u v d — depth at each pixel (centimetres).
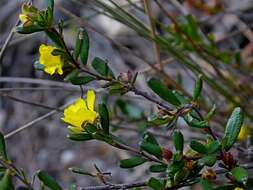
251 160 38
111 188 32
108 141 31
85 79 33
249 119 48
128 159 32
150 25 44
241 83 52
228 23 63
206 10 56
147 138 32
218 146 31
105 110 31
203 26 61
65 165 62
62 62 32
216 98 53
